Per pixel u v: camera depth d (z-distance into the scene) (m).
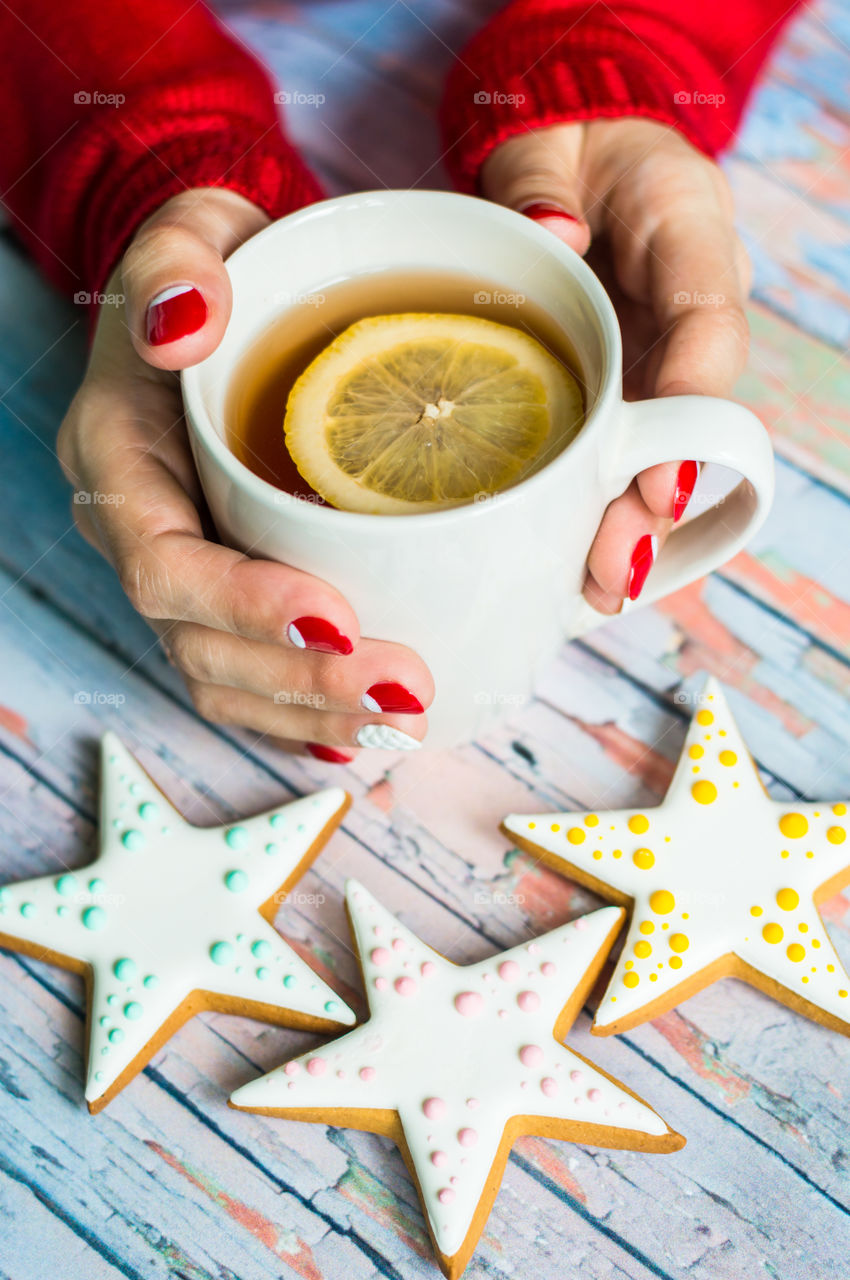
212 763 0.51
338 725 0.48
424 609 0.44
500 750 0.51
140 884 0.48
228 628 0.46
